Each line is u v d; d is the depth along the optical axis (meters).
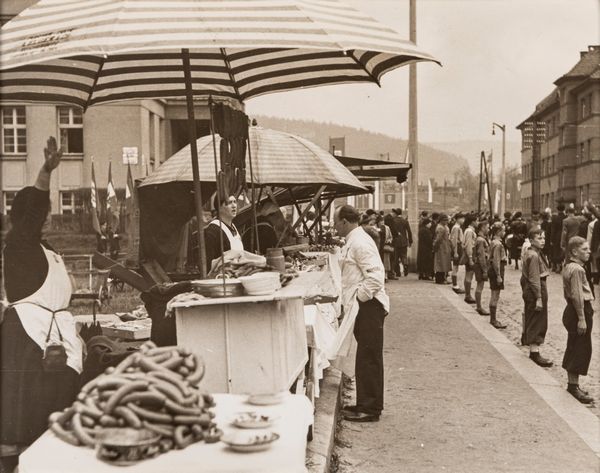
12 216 4.82
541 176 79.62
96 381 3.44
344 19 4.43
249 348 4.66
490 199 51.09
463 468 6.51
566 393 9.45
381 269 7.86
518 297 20.25
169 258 7.21
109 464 3.16
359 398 8.00
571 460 6.78
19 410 4.59
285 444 3.33
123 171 22.67
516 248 30.19
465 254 18.58
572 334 9.37
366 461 6.68
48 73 6.16
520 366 10.91
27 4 11.14
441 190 136.12
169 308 4.62
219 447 3.29
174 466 3.17
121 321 6.51
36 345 4.68
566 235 25.86
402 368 10.58
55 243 14.76
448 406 8.62
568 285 9.39
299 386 5.91
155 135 26.36
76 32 3.96
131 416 3.24
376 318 7.88
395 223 25.17
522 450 7.05
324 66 6.48
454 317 15.62
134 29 3.91
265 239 9.89
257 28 4.02
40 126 14.80
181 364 3.60
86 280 7.13
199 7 4.14
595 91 63.47
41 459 3.18
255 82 6.94
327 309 8.07
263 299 4.58
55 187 21.50
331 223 20.06
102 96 6.79
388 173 17.39
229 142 5.70
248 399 3.94
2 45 4.06
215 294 4.68
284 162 9.45
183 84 6.93
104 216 16.42
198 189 5.69
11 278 4.80
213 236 6.58
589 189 64.50
